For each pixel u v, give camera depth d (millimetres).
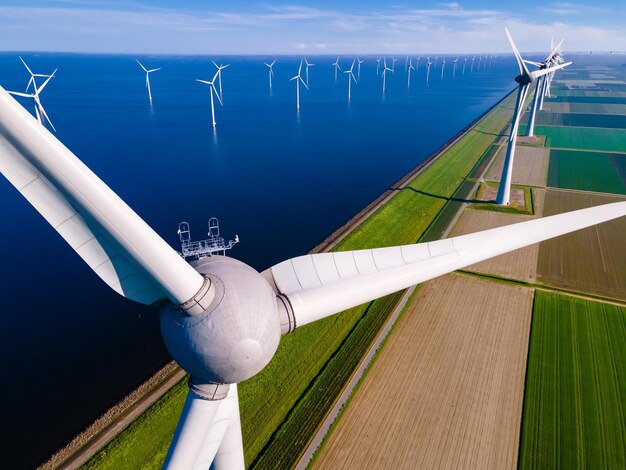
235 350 10055
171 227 61125
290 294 12492
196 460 12266
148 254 9062
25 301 42281
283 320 12102
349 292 12930
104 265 9680
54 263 50344
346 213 67250
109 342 36562
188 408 11844
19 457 26188
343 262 13547
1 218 64188
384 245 55312
